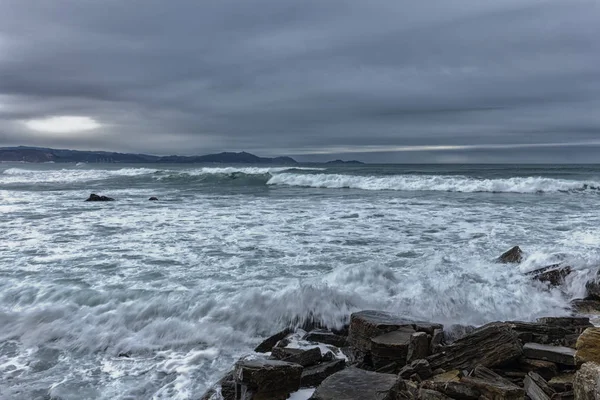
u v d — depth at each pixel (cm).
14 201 2328
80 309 683
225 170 4806
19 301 725
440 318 677
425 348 523
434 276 822
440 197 2470
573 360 486
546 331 574
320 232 1330
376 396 405
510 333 520
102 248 1117
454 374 491
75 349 592
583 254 905
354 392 412
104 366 550
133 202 2261
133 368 544
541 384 448
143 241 1205
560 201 2219
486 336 520
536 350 506
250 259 995
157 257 1018
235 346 607
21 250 1097
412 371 488
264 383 439
